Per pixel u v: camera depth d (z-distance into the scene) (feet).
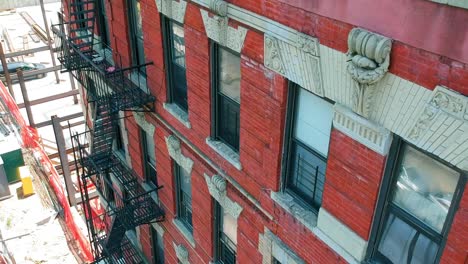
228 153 27.17
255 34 20.88
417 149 16.07
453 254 15.76
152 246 45.98
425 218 17.11
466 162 13.87
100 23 40.24
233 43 22.74
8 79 87.25
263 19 19.71
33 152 76.64
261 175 24.53
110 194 51.83
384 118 15.93
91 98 43.57
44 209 71.46
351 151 18.21
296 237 23.62
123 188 43.78
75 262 61.77
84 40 43.45
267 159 23.44
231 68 24.95
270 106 21.72
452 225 15.48
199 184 32.14
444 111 13.61
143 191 40.06
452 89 13.16
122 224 38.24
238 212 28.30
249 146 24.71
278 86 20.65
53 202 70.18
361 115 16.80
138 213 39.09
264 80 21.49
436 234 16.74
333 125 18.56
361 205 18.80
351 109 17.30
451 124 13.60
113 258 45.96
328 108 19.34
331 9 16.06
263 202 25.25
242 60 22.58
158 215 39.32
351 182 18.84
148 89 33.76
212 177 29.22
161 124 34.68
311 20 17.20
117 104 33.14
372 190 17.97
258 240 27.32
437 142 14.39
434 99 13.75
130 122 40.04
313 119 20.44
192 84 28.09
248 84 22.81
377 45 14.30
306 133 21.24
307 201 22.99
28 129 76.38
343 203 19.72
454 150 13.99
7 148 76.38
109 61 39.52
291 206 22.89
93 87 44.52
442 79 13.32
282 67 19.79
